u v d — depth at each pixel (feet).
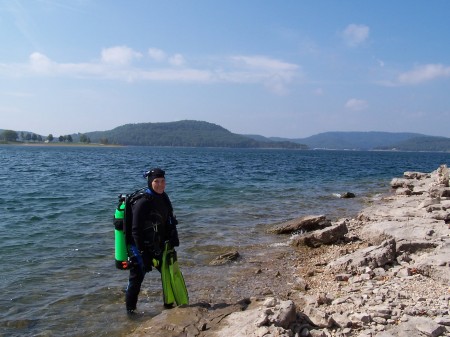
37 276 28.63
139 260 22.25
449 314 19.26
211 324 19.90
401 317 19.04
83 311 23.24
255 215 54.65
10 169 135.95
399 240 32.89
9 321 21.90
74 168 147.13
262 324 18.13
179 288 23.06
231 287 26.91
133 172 130.41
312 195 77.92
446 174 75.36
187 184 91.50
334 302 21.95
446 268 25.09
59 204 60.70
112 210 55.57
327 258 33.04
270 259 33.45
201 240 39.86
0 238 39.29
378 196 78.64
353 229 42.19
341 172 154.92
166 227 23.26
